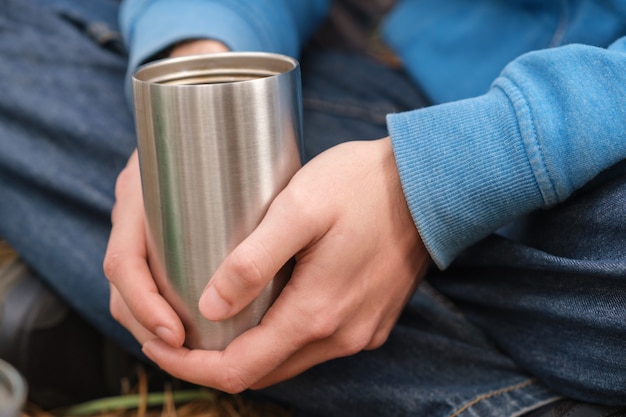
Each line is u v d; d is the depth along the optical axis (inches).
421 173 18.6
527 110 18.4
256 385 20.2
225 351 18.8
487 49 27.4
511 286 20.5
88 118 25.9
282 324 18.5
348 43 34.3
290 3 27.9
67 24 27.9
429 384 21.2
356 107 28.3
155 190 17.8
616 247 18.7
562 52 18.8
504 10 27.5
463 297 21.7
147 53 23.0
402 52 30.2
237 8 24.4
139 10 25.4
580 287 18.9
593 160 18.2
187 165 17.3
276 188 18.1
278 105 17.5
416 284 20.3
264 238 17.7
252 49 24.0
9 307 24.6
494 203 18.8
